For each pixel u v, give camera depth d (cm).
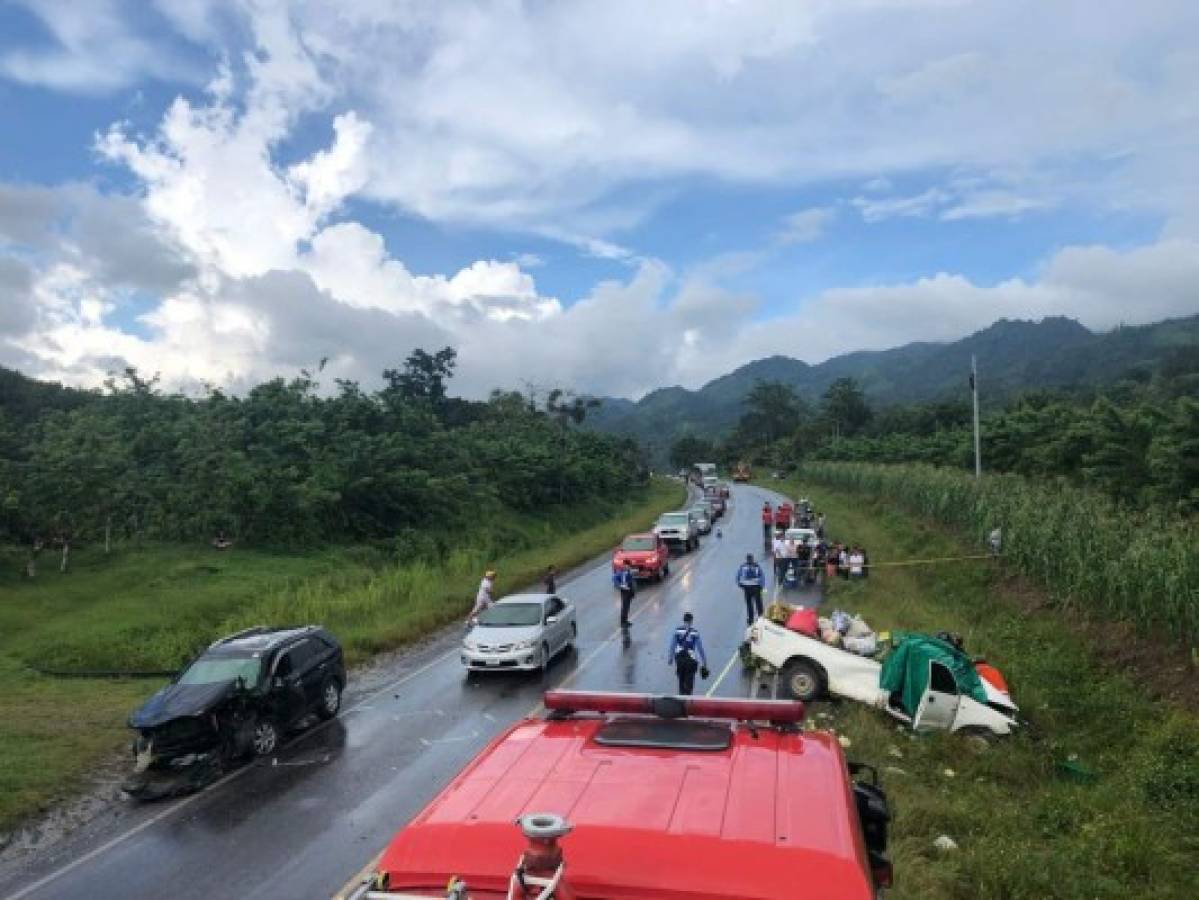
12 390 5172
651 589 3091
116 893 941
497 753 407
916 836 1013
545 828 281
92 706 1670
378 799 1195
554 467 5844
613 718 450
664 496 8688
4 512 2731
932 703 1460
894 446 7506
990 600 2412
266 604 2508
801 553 3152
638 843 311
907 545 3456
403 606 2691
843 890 296
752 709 432
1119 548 1966
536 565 3622
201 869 991
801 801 347
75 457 2944
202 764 1318
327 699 1590
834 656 1600
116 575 2844
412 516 4053
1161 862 992
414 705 1692
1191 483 2747
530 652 1878
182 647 2134
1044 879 895
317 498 3481
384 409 4697
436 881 317
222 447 3500
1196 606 1630
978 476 3512
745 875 299
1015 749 1399
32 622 2370
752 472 13225
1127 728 1496
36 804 1185
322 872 973
